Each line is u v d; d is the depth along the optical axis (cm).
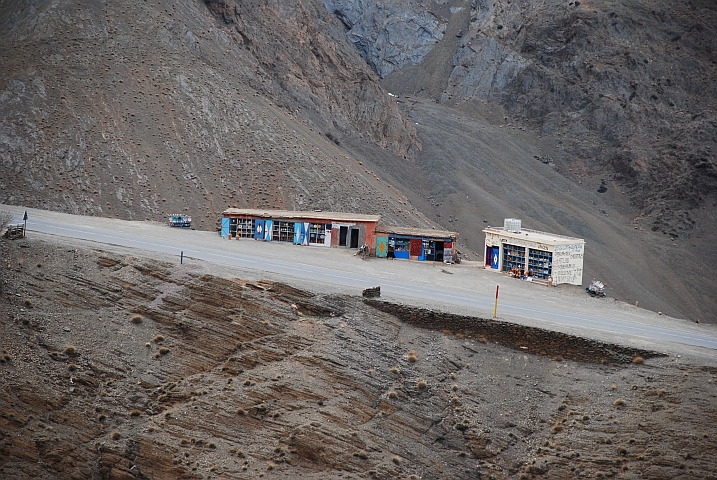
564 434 4094
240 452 3781
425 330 4800
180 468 3669
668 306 11506
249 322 4519
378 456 3866
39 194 8119
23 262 4684
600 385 4338
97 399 3925
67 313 4369
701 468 3712
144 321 4469
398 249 6525
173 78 10856
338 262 6062
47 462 3588
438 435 4075
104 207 8238
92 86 10144
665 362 4375
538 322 4800
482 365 4559
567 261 5981
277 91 13250
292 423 3925
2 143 8700
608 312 5331
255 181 9594
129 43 11238
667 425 3950
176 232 6781
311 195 9662
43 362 3988
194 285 4681
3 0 12075
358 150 13912
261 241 6706
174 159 9469
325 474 3741
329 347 4422
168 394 4031
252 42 13788
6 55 10388
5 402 3709
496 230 6456
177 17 12331
